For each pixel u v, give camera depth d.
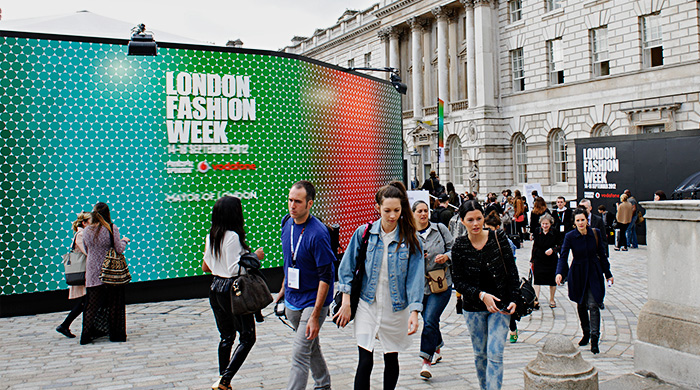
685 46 25.28
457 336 8.83
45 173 10.16
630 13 27.47
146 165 10.98
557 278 8.16
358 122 14.25
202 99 11.46
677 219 5.60
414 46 42.00
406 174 43.50
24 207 10.03
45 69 10.16
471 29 36.06
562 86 31.16
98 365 6.91
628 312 10.30
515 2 34.50
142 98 10.95
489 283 5.38
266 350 7.64
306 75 12.86
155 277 11.06
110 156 10.66
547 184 32.34
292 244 5.19
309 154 12.91
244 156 11.92
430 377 6.38
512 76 34.66
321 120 13.22
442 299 6.66
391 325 4.89
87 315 8.08
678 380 5.52
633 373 5.92
